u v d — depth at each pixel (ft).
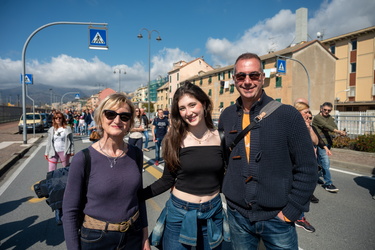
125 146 5.77
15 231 10.75
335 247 9.22
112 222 5.12
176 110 6.33
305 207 5.03
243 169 5.55
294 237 5.41
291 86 88.22
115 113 5.22
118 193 5.20
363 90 96.32
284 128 5.15
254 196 5.32
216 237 6.13
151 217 12.17
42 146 38.37
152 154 30.07
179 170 6.25
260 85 5.75
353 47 100.22
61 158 15.62
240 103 6.08
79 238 5.11
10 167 23.99
